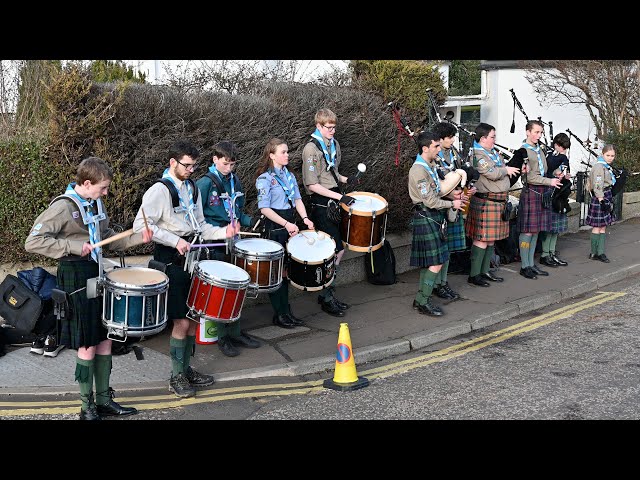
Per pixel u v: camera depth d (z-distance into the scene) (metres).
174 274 5.59
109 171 5.00
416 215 7.79
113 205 7.05
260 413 5.50
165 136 7.32
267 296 8.32
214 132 7.67
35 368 6.12
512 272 9.86
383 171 9.33
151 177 7.30
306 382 6.23
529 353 6.95
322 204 7.61
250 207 8.08
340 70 10.01
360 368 6.62
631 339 7.32
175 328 5.73
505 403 5.68
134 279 4.98
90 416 5.22
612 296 9.15
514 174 9.15
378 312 8.01
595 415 5.41
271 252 6.22
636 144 14.38
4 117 7.91
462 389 6.01
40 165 6.79
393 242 9.52
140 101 7.18
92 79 7.25
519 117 16.70
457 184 7.68
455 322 7.71
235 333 6.82
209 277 5.44
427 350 7.13
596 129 15.51
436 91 10.19
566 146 9.76
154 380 6.04
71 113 6.83
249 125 7.98
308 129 8.56
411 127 9.79
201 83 9.31
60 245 4.84
